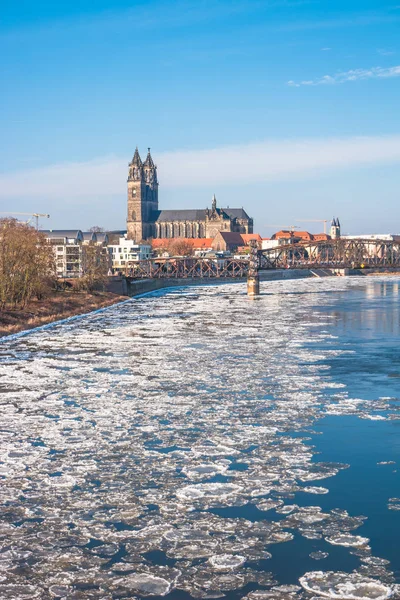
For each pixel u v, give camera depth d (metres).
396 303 132.62
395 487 28.34
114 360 63.34
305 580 20.84
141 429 37.75
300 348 69.81
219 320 104.38
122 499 27.27
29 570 21.61
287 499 27.16
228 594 20.14
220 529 24.48
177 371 56.56
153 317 113.50
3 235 127.25
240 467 31.14
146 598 19.98
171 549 22.97
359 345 71.50
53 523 25.03
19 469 30.89
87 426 38.50
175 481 29.31
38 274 135.25
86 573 21.41
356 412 41.31
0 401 45.16
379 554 22.41
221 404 43.88
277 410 42.06
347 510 25.98
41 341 80.06
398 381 51.03
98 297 156.12
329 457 32.50
